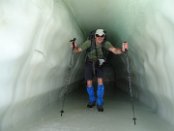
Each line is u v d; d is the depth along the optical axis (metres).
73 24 4.31
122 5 3.59
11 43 2.33
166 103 3.44
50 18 3.01
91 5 4.02
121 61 5.78
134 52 4.19
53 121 3.57
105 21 4.65
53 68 3.90
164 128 3.22
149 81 3.86
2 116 2.68
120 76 6.65
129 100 5.16
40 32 2.93
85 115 3.95
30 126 3.28
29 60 2.87
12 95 2.65
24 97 3.08
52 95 4.59
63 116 3.86
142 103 4.79
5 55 2.29
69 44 4.22
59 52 3.90
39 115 3.82
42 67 3.40
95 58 4.11
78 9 4.17
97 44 4.02
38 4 2.63
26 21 2.47
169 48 2.74
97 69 4.18
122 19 3.98
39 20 2.73
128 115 3.93
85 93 6.11
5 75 2.41
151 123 3.47
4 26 2.21
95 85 5.49
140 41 3.61
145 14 3.05
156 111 4.01
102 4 3.97
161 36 2.86
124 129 3.25
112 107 4.52
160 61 3.07
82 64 6.11
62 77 4.77
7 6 2.19
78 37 4.79
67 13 3.83
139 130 3.20
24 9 2.41
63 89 5.23
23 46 2.51
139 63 4.19
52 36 3.34
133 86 5.37
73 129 3.26
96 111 4.22
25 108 3.36
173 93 2.98
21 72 2.75
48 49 3.39
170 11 2.41
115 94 6.00
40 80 3.57
